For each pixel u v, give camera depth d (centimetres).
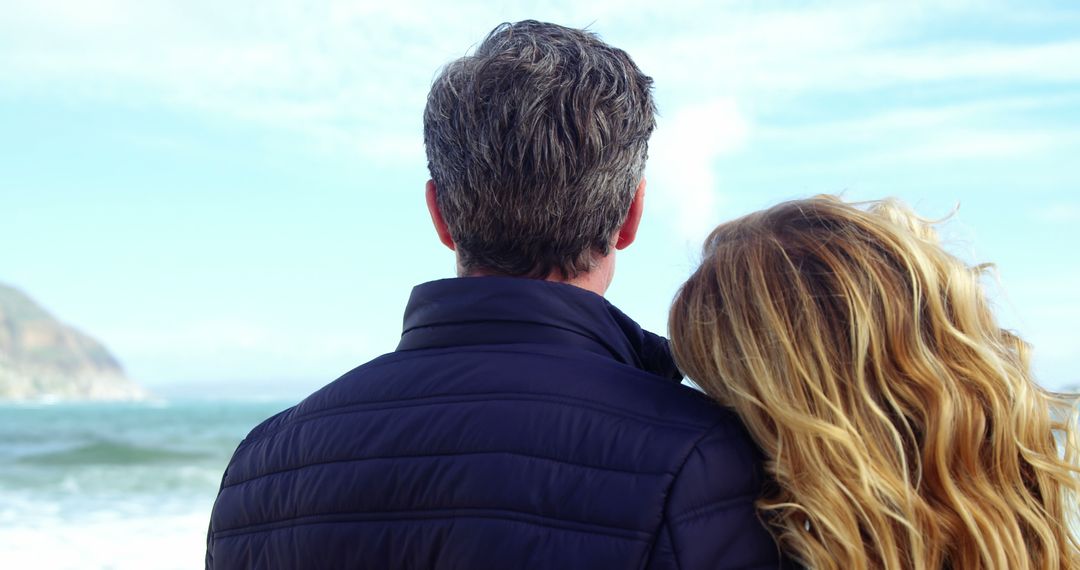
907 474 103
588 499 98
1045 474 109
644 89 123
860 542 99
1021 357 120
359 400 117
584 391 106
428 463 106
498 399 108
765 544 102
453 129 119
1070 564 108
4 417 5578
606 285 126
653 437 101
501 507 101
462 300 117
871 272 110
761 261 114
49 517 1196
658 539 96
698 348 115
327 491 112
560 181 114
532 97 114
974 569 104
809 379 106
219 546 124
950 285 113
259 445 126
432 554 103
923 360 107
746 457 104
